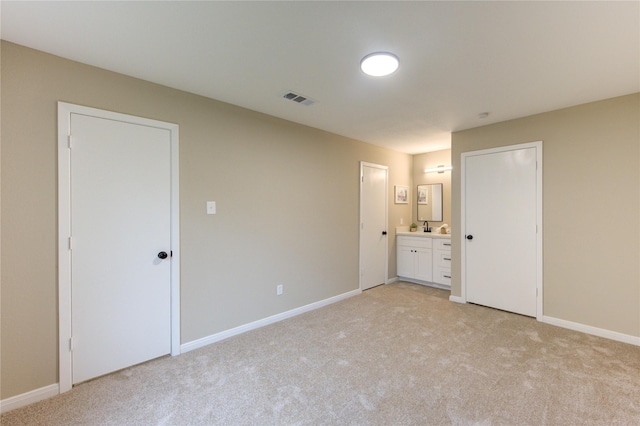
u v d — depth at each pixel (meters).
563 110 3.02
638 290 2.64
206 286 2.71
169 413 1.78
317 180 3.73
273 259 3.25
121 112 2.24
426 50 1.93
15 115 1.84
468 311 3.52
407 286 4.73
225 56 2.01
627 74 2.26
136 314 2.32
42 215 1.93
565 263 3.03
